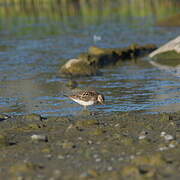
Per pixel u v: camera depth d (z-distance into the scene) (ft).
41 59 96.73
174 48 94.68
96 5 230.07
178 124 44.06
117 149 35.42
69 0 249.34
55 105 57.77
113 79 74.64
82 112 53.01
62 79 76.07
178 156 32.48
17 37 133.59
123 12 195.83
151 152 34.06
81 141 38.55
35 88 69.05
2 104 58.95
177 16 148.77
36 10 213.25
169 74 76.69
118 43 116.88
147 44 108.37
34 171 30.83
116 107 55.26
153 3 226.79
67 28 151.23
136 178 28.09
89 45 114.73
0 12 210.38
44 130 43.73
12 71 84.12
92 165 31.55
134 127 43.42
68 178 29.04
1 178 30.01
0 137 40.27
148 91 64.03
